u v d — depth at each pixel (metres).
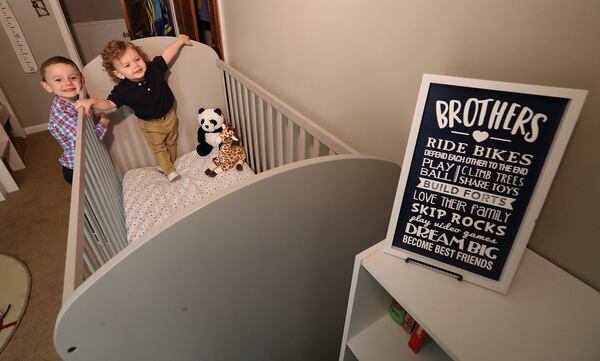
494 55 0.68
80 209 0.82
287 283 0.90
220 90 2.16
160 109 1.86
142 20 2.82
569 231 0.65
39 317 1.61
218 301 0.79
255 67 1.79
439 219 0.62
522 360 0.50
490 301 0.59
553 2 0.56
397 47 0.89
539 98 0.49
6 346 1.48
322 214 0.84
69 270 0.64
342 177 0.81
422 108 0.56
